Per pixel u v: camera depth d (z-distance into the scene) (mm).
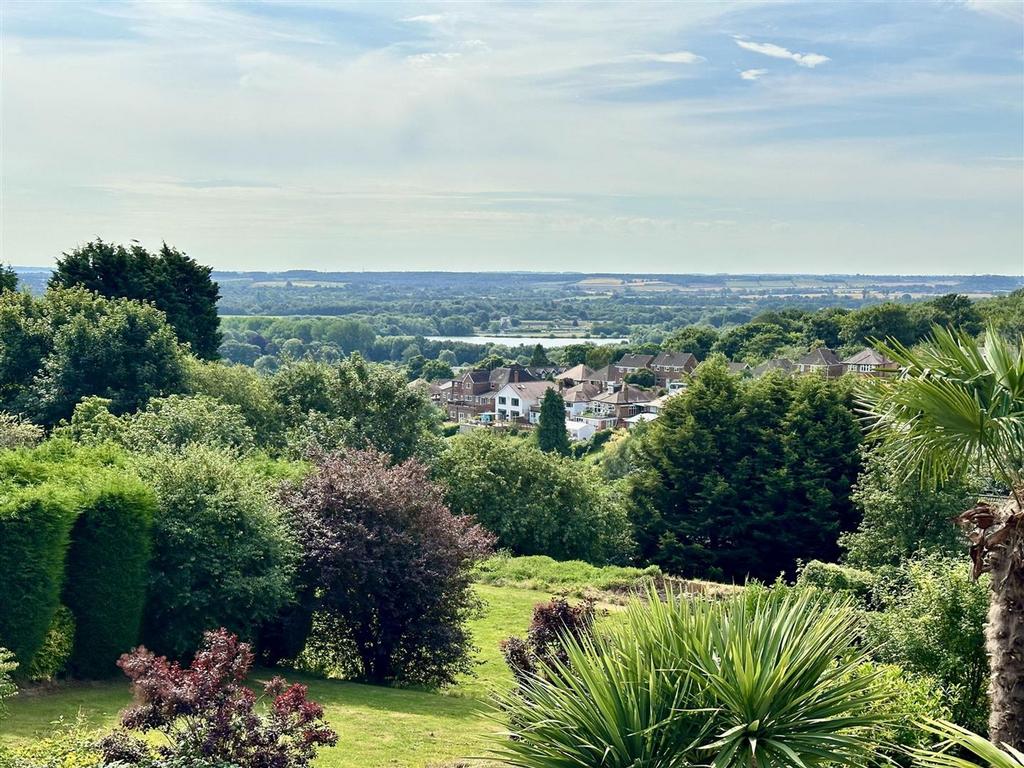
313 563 18312
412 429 39281
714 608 8133
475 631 23250
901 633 13547
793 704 7180
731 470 42906
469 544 19422
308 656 19344
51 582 15031
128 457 19281
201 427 28531
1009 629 8742
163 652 16953
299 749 9680
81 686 15484
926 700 10961
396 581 18484
